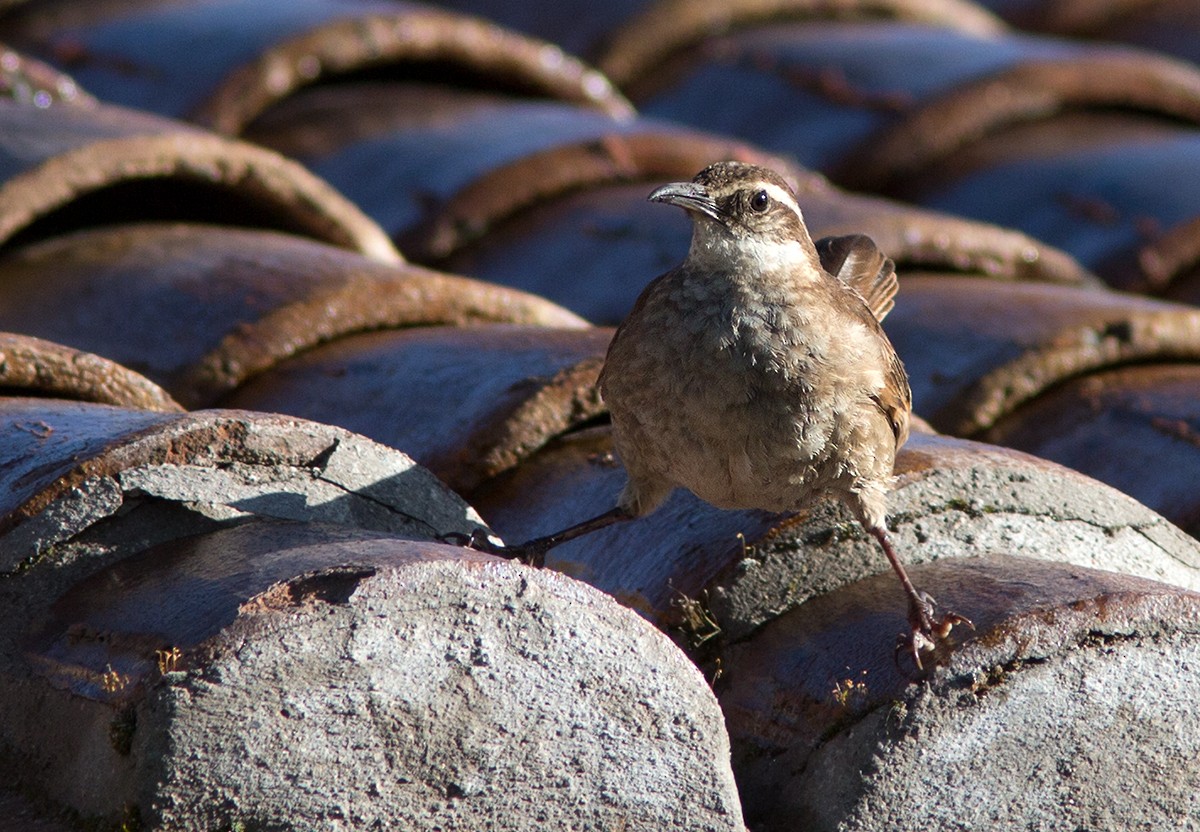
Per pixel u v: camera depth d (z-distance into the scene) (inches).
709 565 331.9
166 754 249.9
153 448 295.0
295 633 257.3
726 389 324.8
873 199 678.5
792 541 332.2
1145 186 692.7
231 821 255.4
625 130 640.4
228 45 655.8
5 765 280.7
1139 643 302.5
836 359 324.8
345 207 531.2
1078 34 1058.1
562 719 275.4
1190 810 311.1
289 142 645.9
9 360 350.9
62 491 288.7
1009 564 324.8
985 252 581.0
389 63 689.6
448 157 623.8
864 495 329.1
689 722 283.0
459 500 331.9
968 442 371.9
